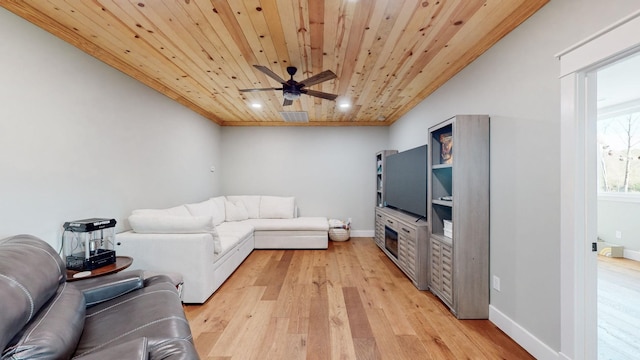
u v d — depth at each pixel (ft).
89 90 8.38
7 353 3.24
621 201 14.89
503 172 7.48
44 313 4.10
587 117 5.35
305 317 8.28
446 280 8.85
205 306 8.99
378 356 6.47
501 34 7.31
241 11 6.47
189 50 8.48
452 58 9.01
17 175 6.43
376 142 19.47
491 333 7.41
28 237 5.13
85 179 8.26
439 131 10.16
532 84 6.43
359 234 19.52
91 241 7.88
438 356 6.48
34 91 6.77
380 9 6.35
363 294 9.92
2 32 6.10
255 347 6.82
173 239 9.08
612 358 6.49
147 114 11.18
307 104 14.71
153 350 4.07
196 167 15.57
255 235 16.26
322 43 7.98
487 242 8.09
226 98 13.65
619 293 10.16
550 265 5.99
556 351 5.86
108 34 7.57
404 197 13.20
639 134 14.60
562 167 5.63
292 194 19.56
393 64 9.44
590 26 5.07
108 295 5.76
